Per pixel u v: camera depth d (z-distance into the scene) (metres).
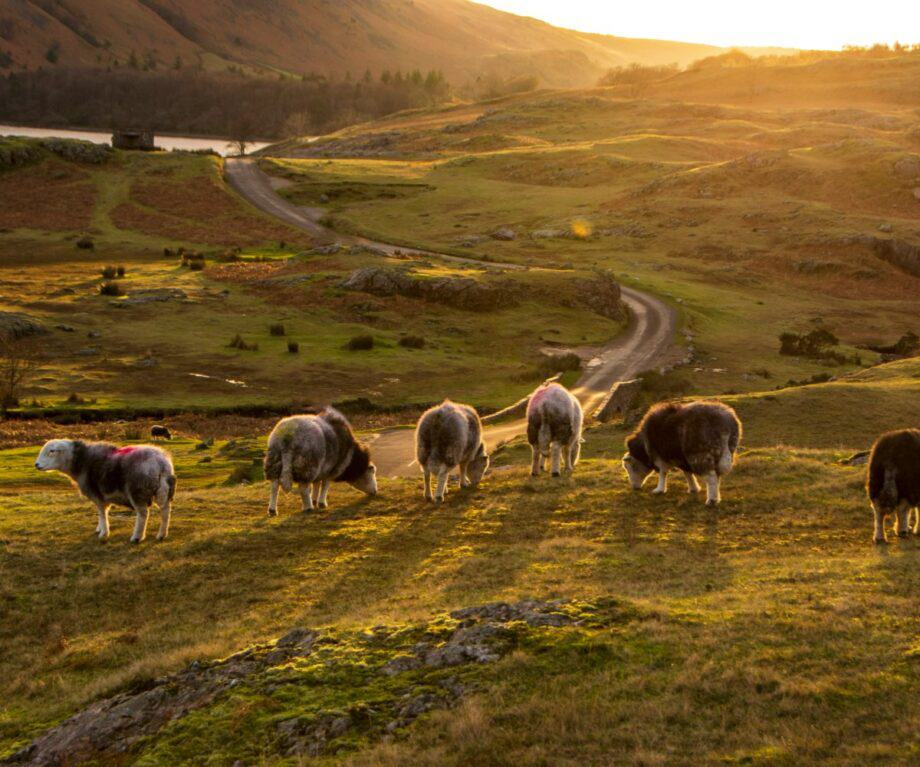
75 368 69.56
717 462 19.80
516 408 58.44
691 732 8.86
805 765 8.04
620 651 10.78
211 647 13.12
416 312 93.69
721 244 137.62
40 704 12.47
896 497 16.45
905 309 111.94
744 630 11.29
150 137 194.12
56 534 20.61
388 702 10.08
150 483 19.64
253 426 56.59
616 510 20.44
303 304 95.44
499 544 18.58
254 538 19.67
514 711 9.51
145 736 10.21
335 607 15.46
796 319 105.75
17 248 125.50
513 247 138.00
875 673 9.72
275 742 9.51
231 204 158.75
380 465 38.81
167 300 94.75
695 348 87.75
